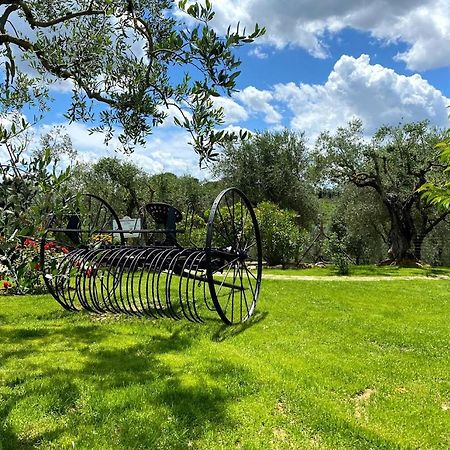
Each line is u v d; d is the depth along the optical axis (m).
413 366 5.41
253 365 5.20
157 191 33.97
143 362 5.29
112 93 4.86
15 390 4.42
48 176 2.73
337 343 6.32
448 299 10.70
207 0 3.09
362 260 32.59
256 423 3.78
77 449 3.32
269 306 8.93
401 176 24.30
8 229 2.58
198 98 3.37
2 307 8.41
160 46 3.54
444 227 28.59
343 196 28.16
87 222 3.48
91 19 5.04
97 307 7.46
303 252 27.45
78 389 4.42
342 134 24.00
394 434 3.70
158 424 3.70
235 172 29.78
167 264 7.13
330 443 3.51
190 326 7.14
